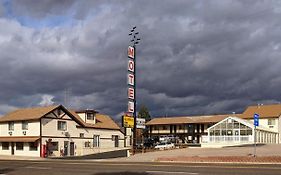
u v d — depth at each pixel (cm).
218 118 10038
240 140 6594
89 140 7300
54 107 6650
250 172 1970
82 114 7512
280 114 8669
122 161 3472
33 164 3159
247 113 9044
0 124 6931
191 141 9794
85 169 2495
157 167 2461
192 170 2184
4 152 6800
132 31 4712
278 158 2956
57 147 6606
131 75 4662
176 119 10756
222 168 2234
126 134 8225
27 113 6706
